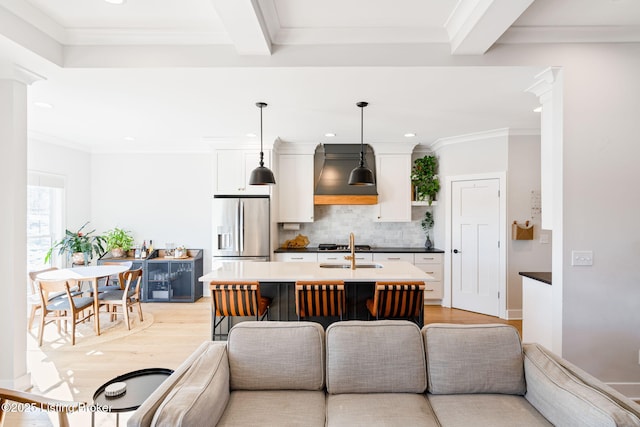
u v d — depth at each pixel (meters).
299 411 1.61
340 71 2.61
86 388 2.69
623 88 2.50
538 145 4.39
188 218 5.70
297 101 3.30
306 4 2.15
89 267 4.44
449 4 2.14
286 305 3.18
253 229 4.89
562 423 1.44
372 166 5.28
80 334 3.88
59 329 3.90
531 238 4.31
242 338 1.87
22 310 2.60
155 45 2.54
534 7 2.18
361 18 2.33
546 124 2.80
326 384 1.84
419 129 4.40
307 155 5.27
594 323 2.52
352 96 3.17
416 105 3.42
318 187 5.24
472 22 2.15
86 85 2.88
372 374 1.79
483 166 4.59
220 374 1.67
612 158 2.51
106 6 2.17
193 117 3.86
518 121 4.01
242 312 2.78
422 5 2.16
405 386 1.78
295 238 5.52
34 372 2.96
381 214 5.26
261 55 2.53
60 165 5.02
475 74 2.65
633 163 2.51
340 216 5.69
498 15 2.02
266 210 4.91
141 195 5.69
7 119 2.52
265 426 1.49
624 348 2.51
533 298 2.98
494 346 1.82
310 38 2.50
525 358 1.80
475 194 4.68
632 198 2.51
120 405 1.47
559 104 2.54
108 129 4.43
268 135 4.77
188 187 5.69
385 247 5.58
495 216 4.48
